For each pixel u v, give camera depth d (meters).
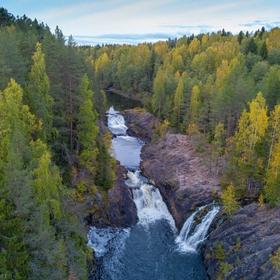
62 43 57.53
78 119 48.72
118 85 154.00
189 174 60.78
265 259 37.09
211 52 133.25
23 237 26.08
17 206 25.50
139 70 140.62
